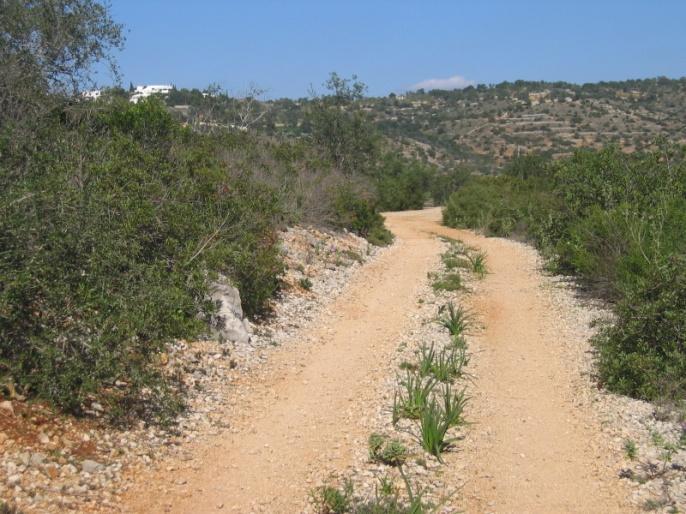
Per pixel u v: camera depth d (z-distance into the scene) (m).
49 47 12.24
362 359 9.88
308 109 35.50
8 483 5.02
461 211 29.44
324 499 5.63
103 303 6.62
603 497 5.97
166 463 6.12
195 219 10.32
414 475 6.25
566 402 8.43
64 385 6.08
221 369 8.71
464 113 105.50
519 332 11.79
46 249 6.68
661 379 8.33
